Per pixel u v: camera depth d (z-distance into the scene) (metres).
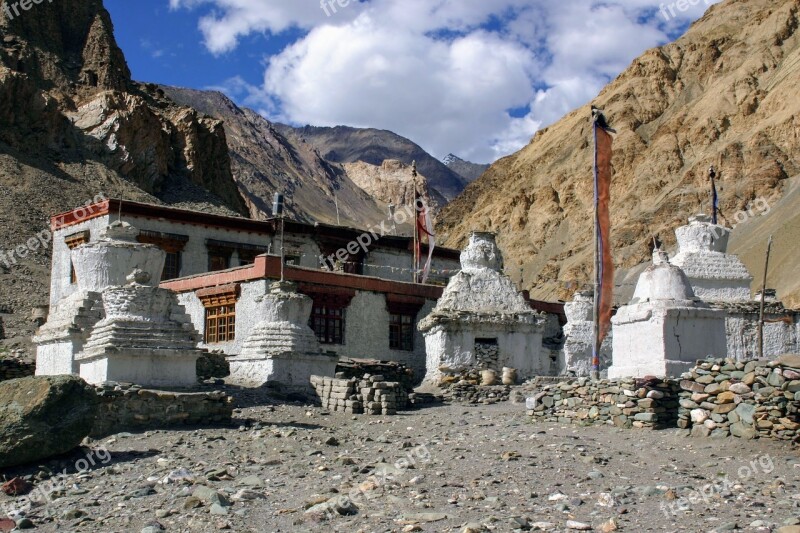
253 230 52.22
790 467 16.48
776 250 116.38
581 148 193.50
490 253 38.03
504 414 26.08
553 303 51.38
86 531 13.77
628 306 26.12
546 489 15.28
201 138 145.12
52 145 112.12
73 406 18.31
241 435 21.09
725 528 12.48
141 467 17.94
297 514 14.12
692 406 19.80
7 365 31.88
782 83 164.75
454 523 13.32
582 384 22.55
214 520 13.87
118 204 47.69
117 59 150.88
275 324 31.42
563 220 183.38
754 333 38.91
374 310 41.91
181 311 25.34
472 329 35.91
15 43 139.00
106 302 24.58
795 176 144.62
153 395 21.89
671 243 144.50
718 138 168.50
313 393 29.61
